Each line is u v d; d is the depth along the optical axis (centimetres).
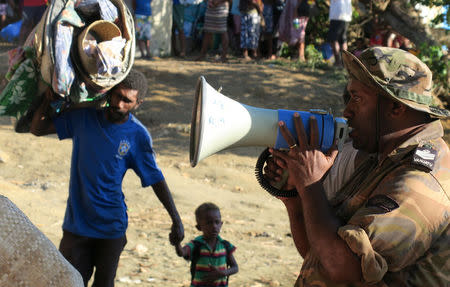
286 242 590
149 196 693
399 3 1277
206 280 395
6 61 1069
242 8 1298
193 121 221
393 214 173
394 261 173
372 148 196
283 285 470
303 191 193
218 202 702
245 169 837
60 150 819
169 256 519
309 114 207
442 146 188
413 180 176
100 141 338
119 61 299
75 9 296
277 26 1342
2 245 91
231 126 204
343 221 195
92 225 340
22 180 696
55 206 618
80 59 292
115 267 353
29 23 1073
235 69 1205
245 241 579
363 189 193
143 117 987
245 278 480
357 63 186
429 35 1250
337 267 179
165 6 1324
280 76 1177
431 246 177
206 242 396
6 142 818
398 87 186
